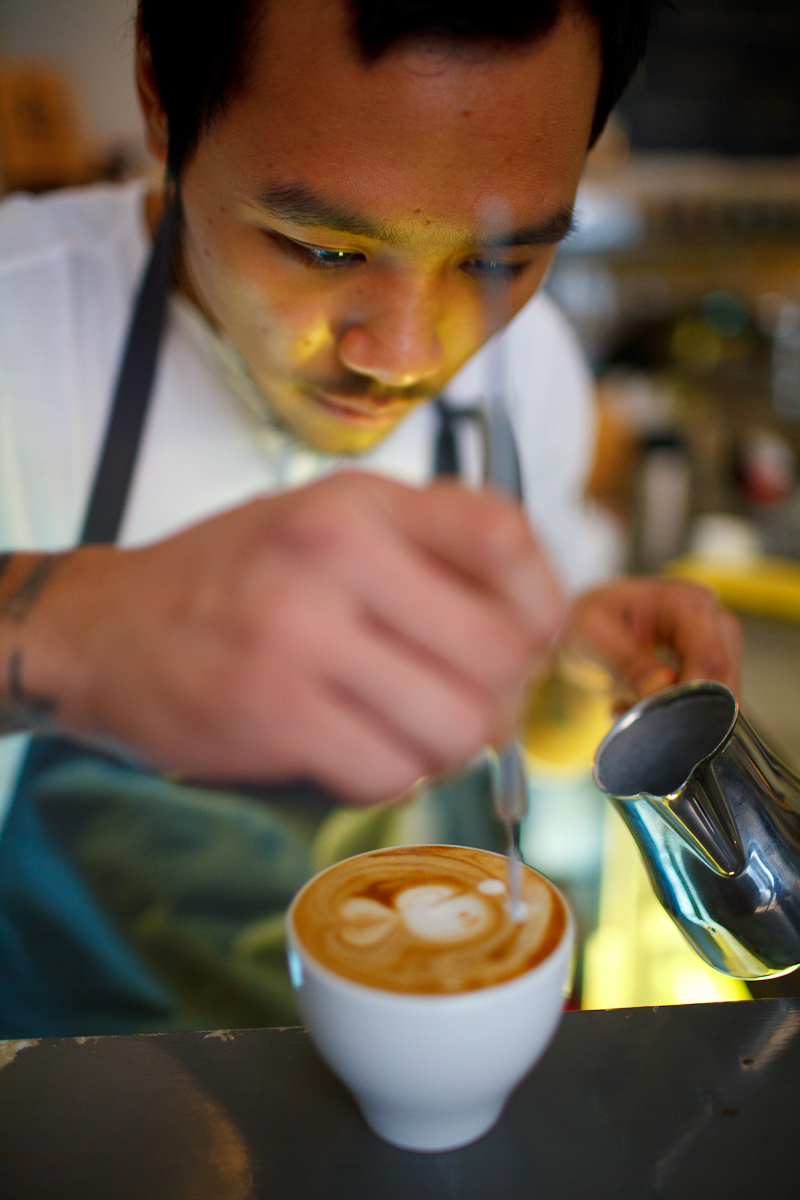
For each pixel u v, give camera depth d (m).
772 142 2.07
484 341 0.70
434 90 0.50
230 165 0.56
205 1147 0.45
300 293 0.63
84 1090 0.49
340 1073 0.44
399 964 0.45
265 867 0.94
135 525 1.14
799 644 1.67
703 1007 0.55
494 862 0.56
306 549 0.42
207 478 1.13
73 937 0.85
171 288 0.99
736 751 0.51
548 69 0.51
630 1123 0.47
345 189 0.53
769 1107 0.48
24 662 0.47
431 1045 0.41
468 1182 0.44
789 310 2.74
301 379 0.70
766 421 2.82
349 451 0.81
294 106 0.51
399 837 1.00
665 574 1.85
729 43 1.97
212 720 0.44
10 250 1.05
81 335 1.08
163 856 0.94
